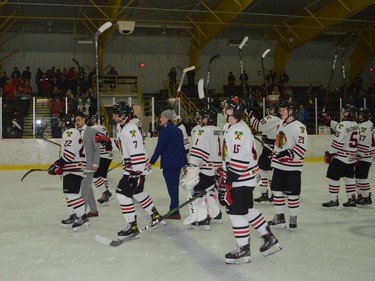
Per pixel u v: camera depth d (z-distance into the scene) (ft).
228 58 75.51
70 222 18.03
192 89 66.03
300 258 13.70
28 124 44.16
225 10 59.11
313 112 59.31
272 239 13.69
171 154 18.94
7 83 59.11
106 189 22.94
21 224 18.69
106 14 58.90
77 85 60.34
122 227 17.94
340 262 13.30
